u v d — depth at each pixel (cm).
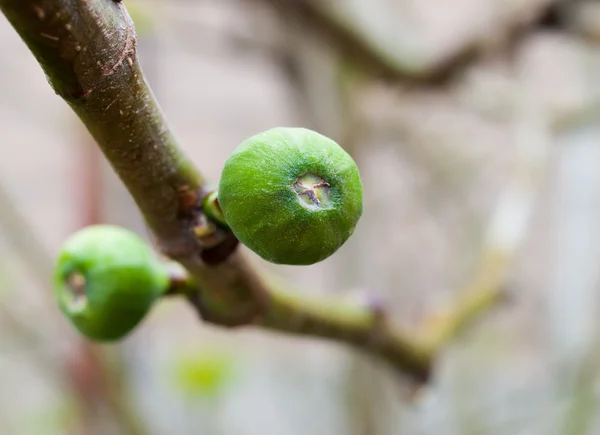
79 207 52
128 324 24
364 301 27
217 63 80
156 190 21
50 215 86
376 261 78
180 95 88
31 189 86
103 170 52
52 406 73
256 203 20
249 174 20
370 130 64
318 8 49
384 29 54
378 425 65
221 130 89
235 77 89
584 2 46
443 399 74
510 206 37
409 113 66
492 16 50
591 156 75
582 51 62
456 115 70
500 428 64
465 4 74
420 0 75
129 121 20
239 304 24
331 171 20
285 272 70
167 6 62
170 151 21
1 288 58
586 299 75
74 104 19
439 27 74
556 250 77
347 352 65
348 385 67
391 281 79
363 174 64
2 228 54
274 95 89
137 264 24
